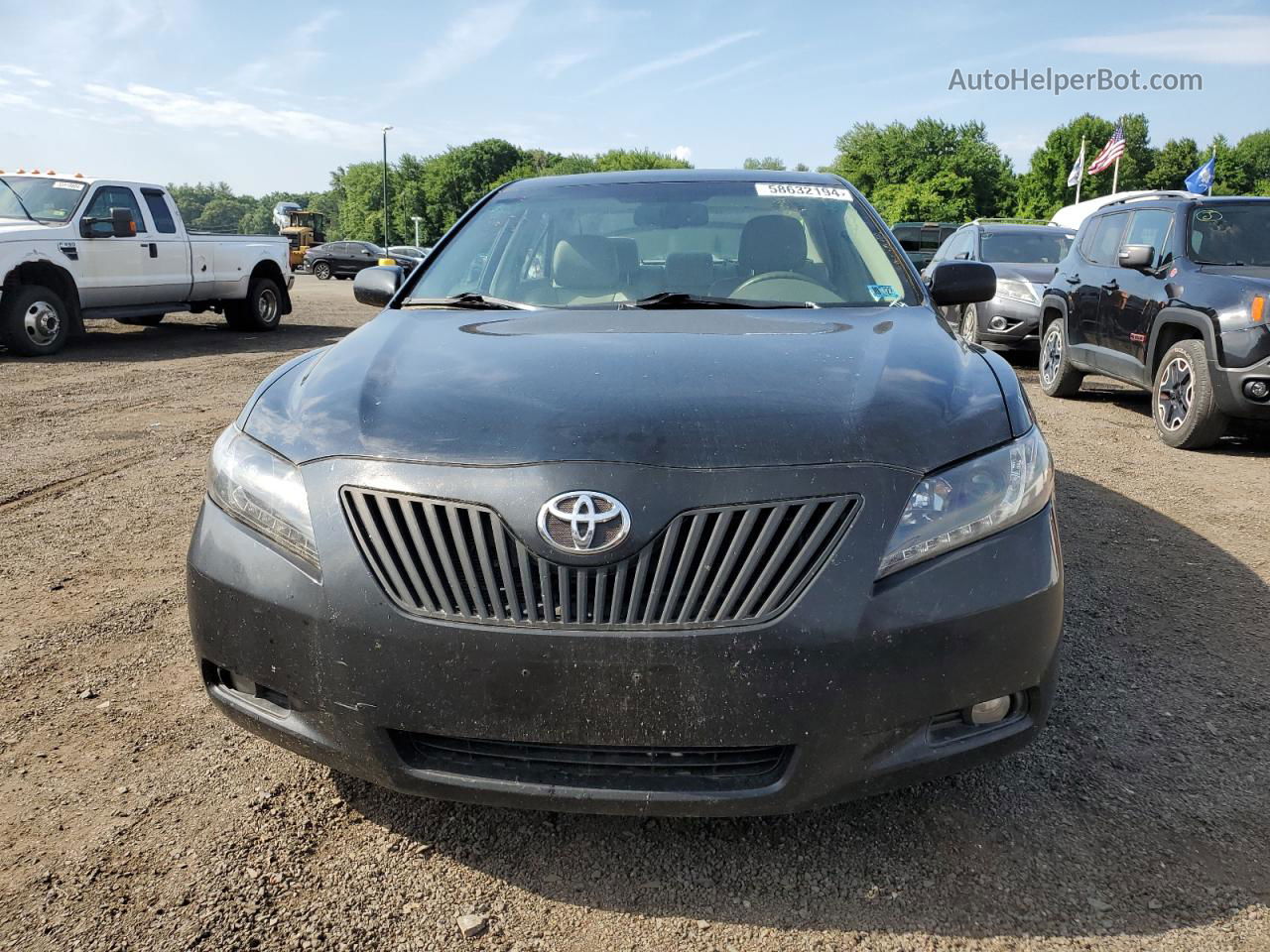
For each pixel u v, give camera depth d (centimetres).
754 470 192
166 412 750
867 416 206
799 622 184
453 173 9456
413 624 189
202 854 219
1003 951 189
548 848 221
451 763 198
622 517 187
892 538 190
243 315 1357
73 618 352
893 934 194
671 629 183
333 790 244
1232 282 615
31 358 1045
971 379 234
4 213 1073
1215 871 212
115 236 1091
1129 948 189
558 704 185
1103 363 766
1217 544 441
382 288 349
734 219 338
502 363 237
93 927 194
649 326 270
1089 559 418
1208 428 623
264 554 205
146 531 455
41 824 229
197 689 299
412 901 204
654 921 198
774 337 255
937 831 227
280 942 191
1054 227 1164
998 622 194
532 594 187
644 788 190
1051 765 255
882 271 321
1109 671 311
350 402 223
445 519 194
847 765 189
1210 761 258
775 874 212
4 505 496
